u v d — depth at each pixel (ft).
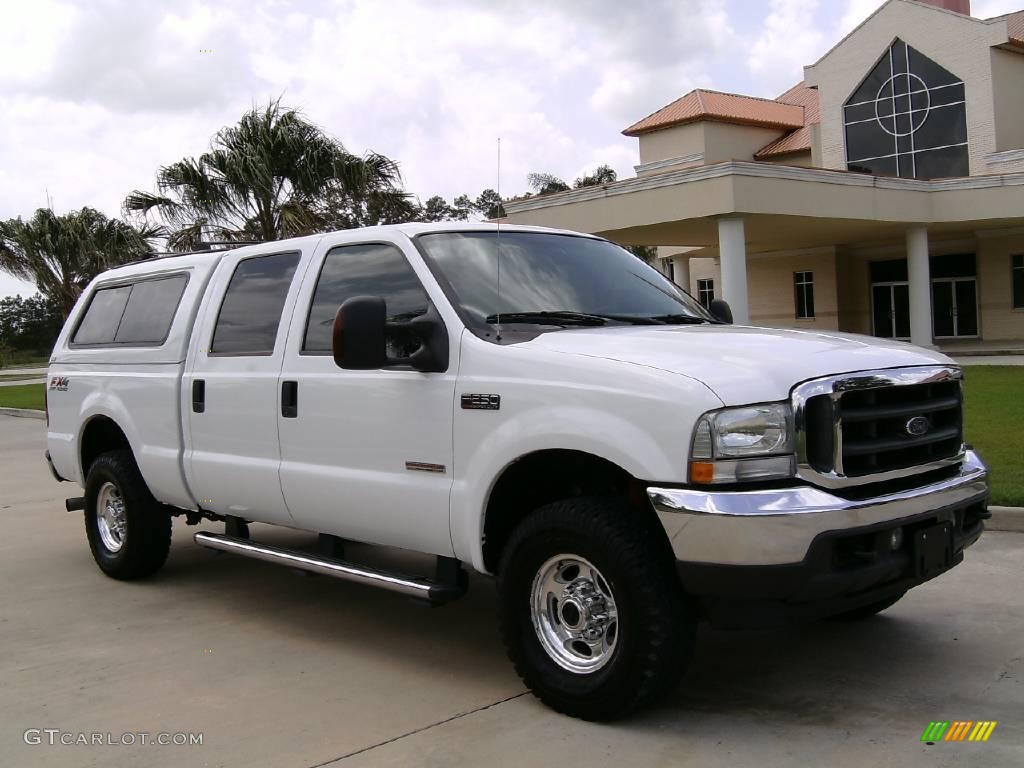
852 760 11.82
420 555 23.24
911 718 13.01
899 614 17.52
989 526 23.11
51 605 20.35
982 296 100.48
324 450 16.47
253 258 19.12
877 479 12.70
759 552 11.69
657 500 12.13
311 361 16.83
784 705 13.64
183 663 16.44
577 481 14.75
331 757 12.51
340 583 21.65
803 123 117.80
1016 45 94.32
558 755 12.30
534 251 16.93
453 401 14.46
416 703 14.30
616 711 12.92
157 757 12.69
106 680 15.69
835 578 11.93
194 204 59.16
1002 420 37.88
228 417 18.38
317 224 57.77
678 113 115.03
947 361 14.44
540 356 13.66
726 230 73.15
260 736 13.26
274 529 27.43
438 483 14.67
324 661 16.37
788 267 114.83
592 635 13.28
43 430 61.36
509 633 13.99
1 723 14.02
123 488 21.42
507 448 13.64
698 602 12.73
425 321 14.84
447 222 16.96
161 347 20.36
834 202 78.28
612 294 16.70
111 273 23.71
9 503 34.06
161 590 21.36
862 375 12.70
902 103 101.81
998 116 95.20
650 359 12.89
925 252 88.84
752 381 12.21
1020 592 18.40
